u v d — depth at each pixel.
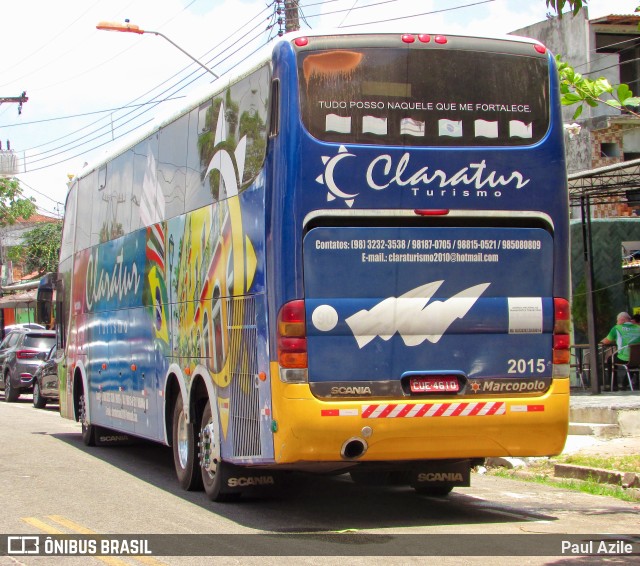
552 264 8.55
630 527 8.60
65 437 16.59
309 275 8.00
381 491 10.86
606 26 26.67
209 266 9.77
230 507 9.58
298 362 7.93
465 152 8.34
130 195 12.88
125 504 9.67
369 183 8.12
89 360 14.92
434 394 8.20
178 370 10.79
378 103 8.21
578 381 19.69
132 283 12.66
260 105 8.55
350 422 7.95
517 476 12.21
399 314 8.14
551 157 8.56
